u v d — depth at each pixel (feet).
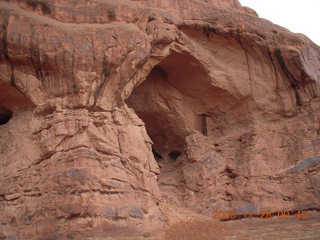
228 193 51.90
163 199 49.49
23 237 35.73
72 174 36.70
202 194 51.08
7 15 41.24
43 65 40.52
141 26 46.98
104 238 35.73
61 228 35.27
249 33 54.19
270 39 55.21
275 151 54.39
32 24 41.19
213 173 52.37
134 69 43.09
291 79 56.75
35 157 39.37
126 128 42.78
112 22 46.37
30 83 40.91
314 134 54.65
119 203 38.27
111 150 39.81
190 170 53.06
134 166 41.60
